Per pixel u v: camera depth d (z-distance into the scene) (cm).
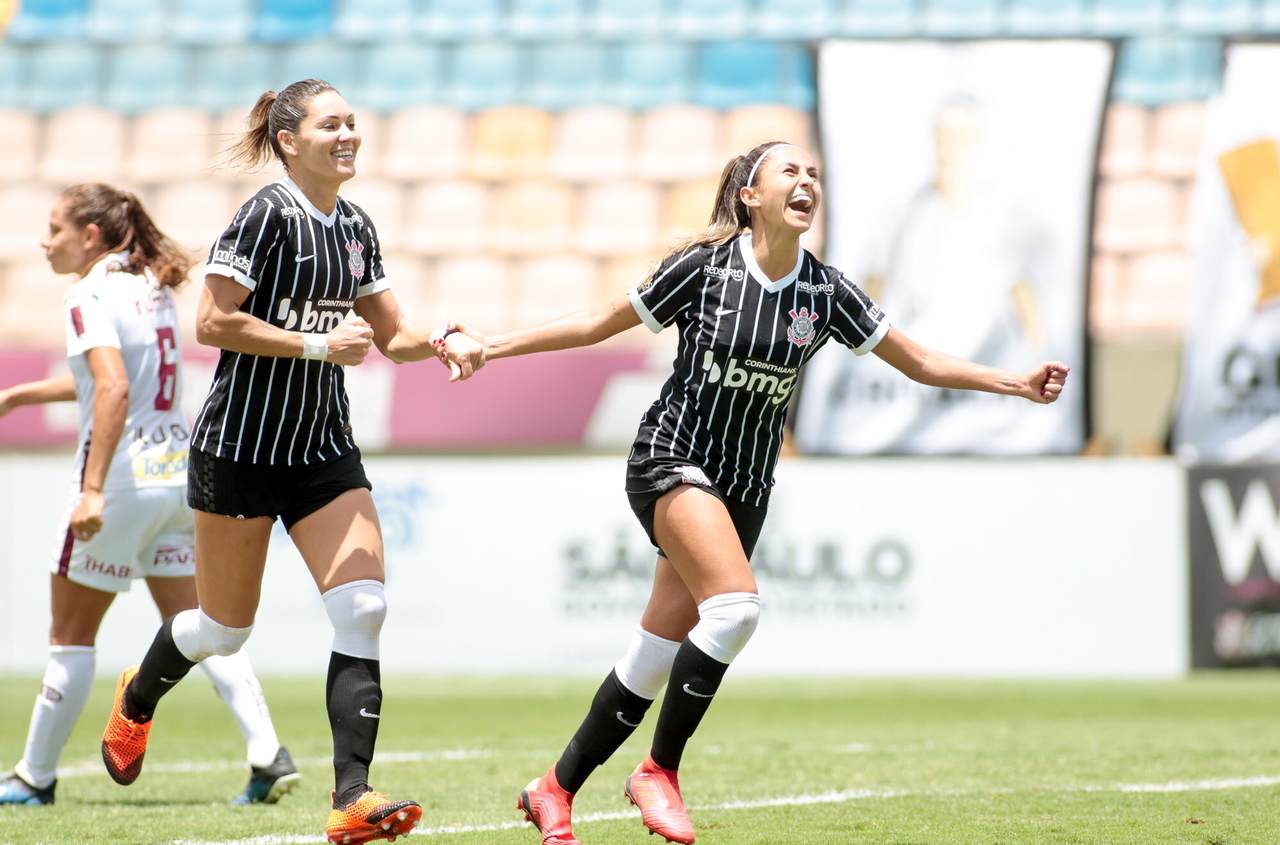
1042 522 3644
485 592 3706
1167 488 3622
